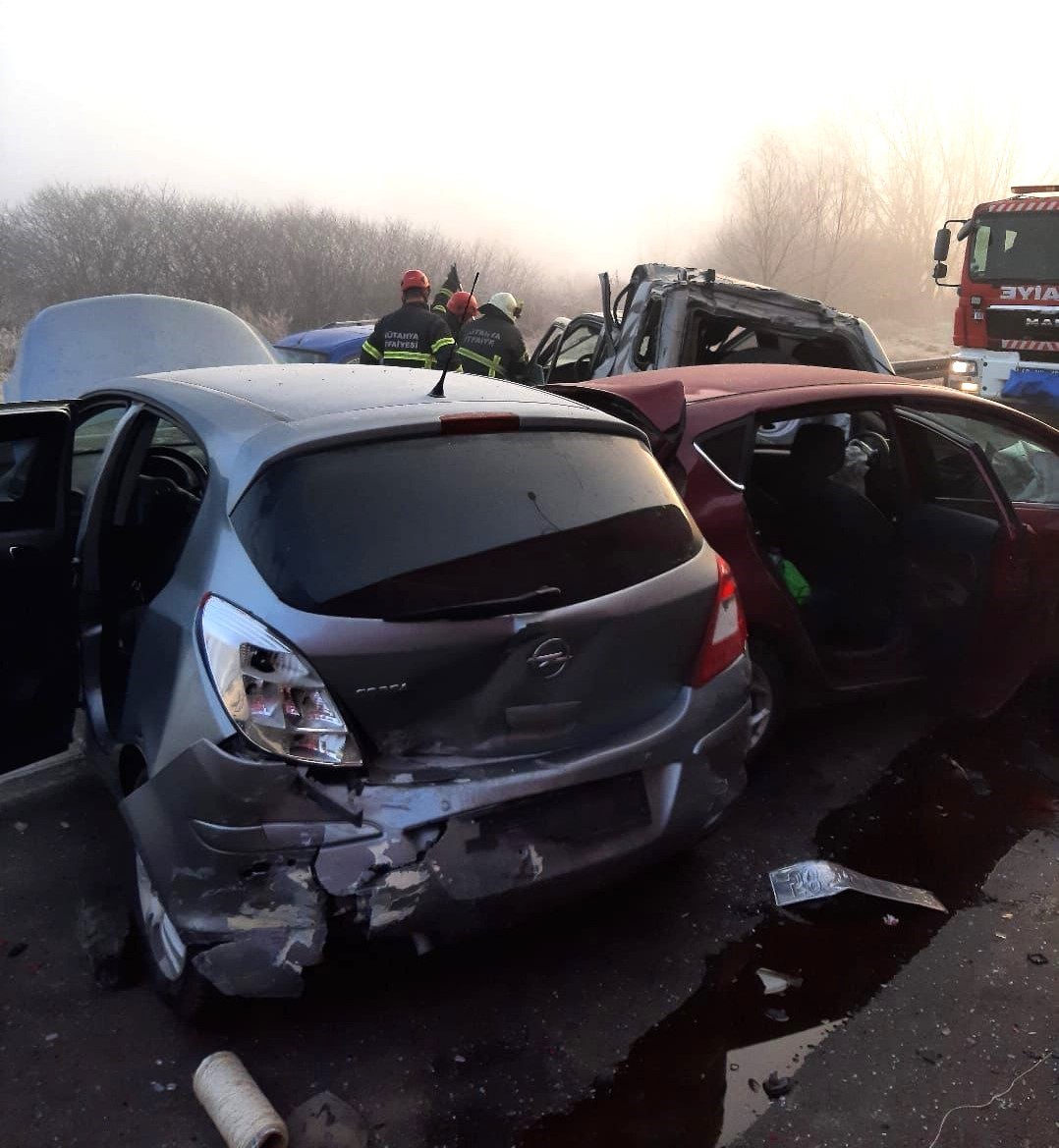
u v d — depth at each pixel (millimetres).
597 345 7738
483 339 7789
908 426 4520
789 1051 2668
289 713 2334
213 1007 2607
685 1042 2695
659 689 2846
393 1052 2645
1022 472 4535
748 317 7207
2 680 3115
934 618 4336
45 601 3186
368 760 2416
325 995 2838
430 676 2445
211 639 2434
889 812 3828
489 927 2547
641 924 3166
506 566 2582
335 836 2354
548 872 2568
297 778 2338
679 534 3016
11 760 3225
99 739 3260
